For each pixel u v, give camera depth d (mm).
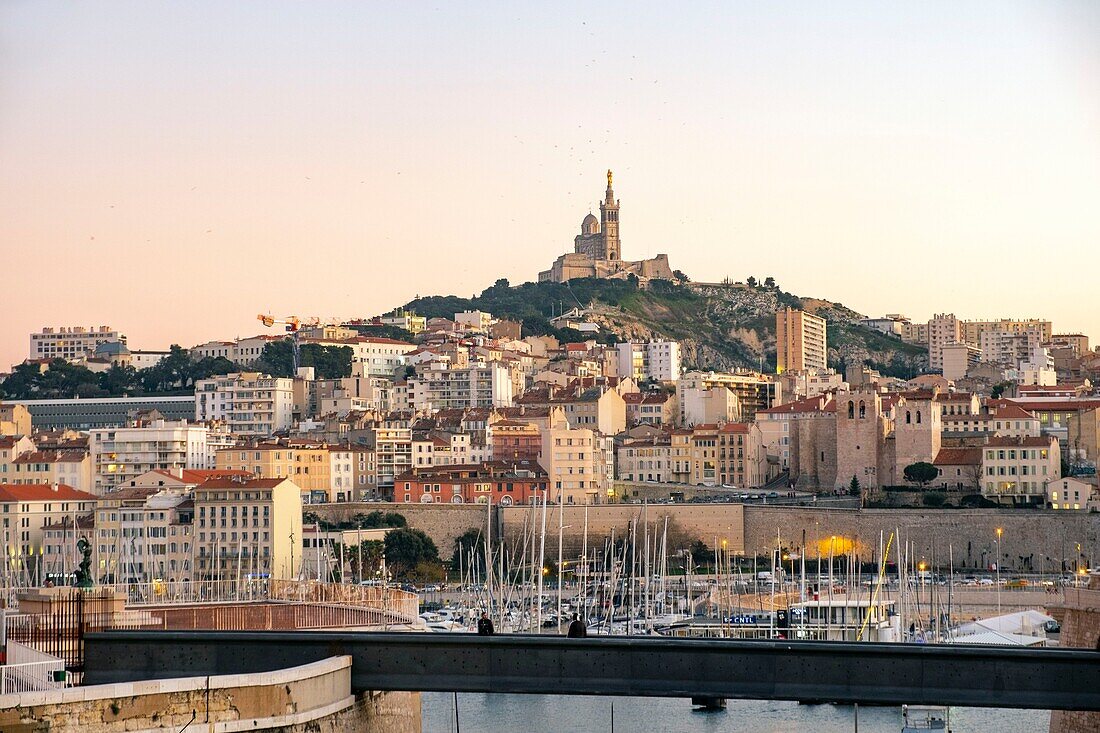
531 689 136000
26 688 136125
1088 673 128375
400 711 159375
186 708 122812
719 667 133375
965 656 129875
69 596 161000
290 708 128625
